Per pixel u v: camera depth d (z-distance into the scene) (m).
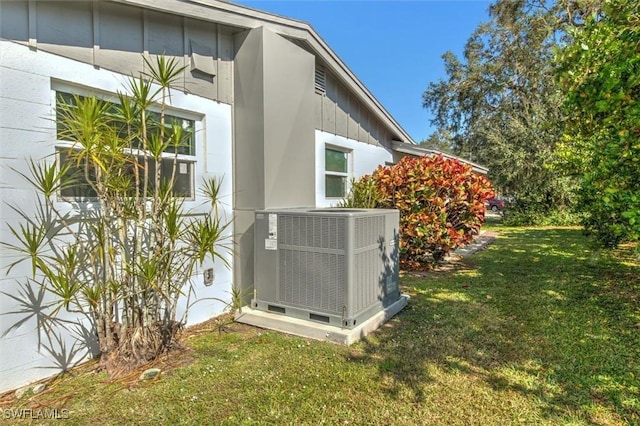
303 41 4.97
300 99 4.77
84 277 2.90
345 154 7.20
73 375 2.74
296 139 4.70
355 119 7.39
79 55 2.91
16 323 2.55
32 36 2.62
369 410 2.24
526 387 2.48
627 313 3.91
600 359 2.87
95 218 3.00
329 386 2.53
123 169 3.03
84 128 2.38
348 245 3.38
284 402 2.34
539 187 13.76
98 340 3.03
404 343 3.25
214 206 3.66
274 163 4.29
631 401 2.28
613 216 3.74
